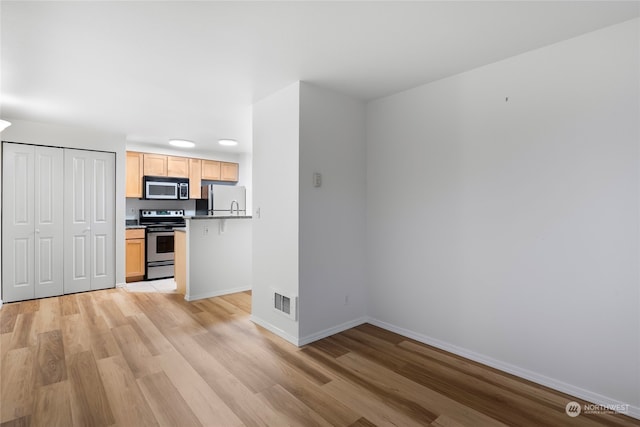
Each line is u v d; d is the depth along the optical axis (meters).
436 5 1.73
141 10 1.76
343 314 3.16
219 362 2.48
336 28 1.96
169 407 1.92
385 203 3.18
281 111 2.96
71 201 4.25
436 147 2.78
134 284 4.91
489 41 2.12
